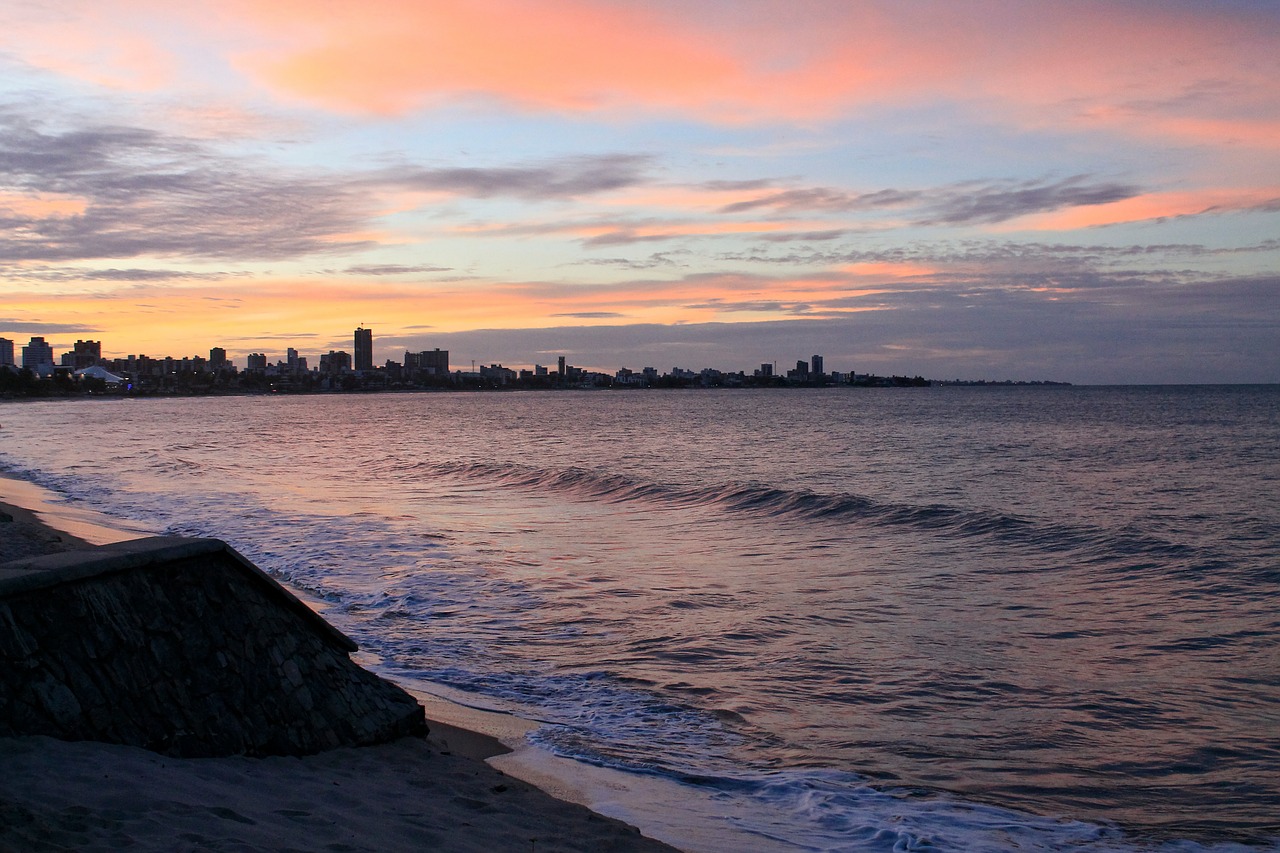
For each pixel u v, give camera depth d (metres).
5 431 86.75
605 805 7.05
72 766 5.31
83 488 33.53
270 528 22.27
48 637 5.89
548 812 6.56
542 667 10.90
